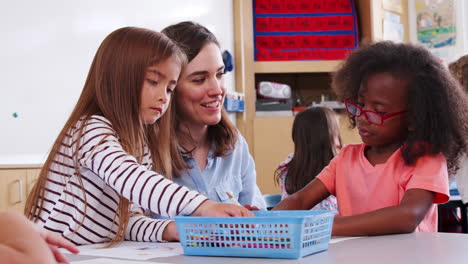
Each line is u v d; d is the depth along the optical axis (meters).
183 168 1.47
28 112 2.76
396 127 1.21
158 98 1.14
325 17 4.18
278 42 4.16
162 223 1.10
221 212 0.91
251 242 0.80
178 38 1.44
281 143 3.97
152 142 1.32
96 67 1.16
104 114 1.12
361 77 1.25
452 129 1.20
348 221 1.03
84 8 3.07
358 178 1.31
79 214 1.09
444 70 1.24
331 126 2.08
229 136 1.59
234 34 4.15
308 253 0.79
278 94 4.07
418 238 0.95
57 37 2.91
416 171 1.17
